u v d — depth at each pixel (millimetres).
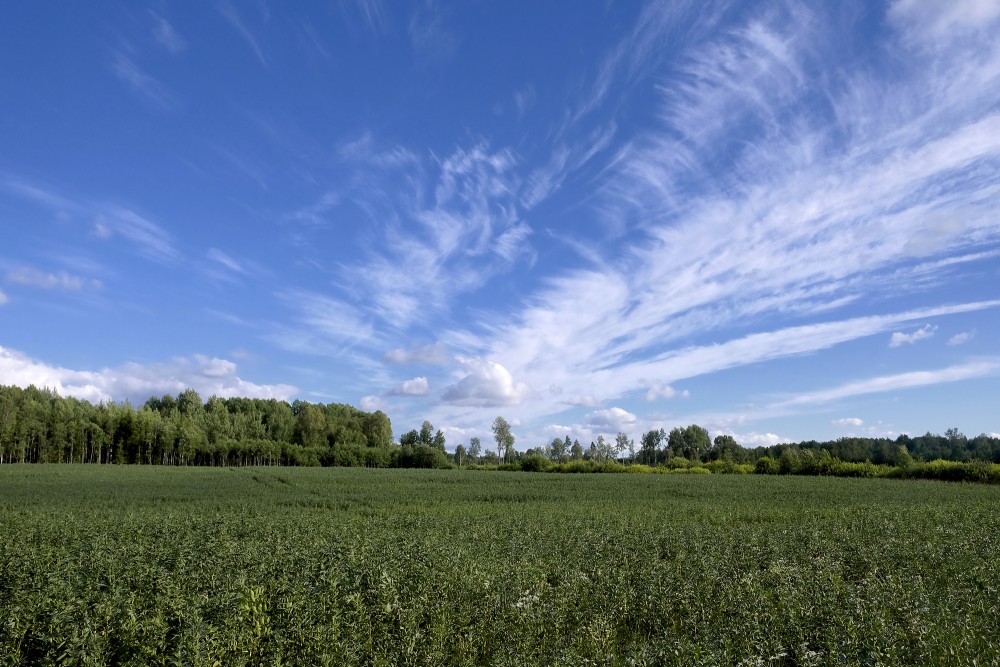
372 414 175000
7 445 110562
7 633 9820
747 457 137000
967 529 21250
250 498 40875
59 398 138250
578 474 81875
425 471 88438
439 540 17375
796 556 16234
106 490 47531
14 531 20250
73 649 8969
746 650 9047
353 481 62375
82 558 14750
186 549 15516
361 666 9156
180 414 142250
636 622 11555
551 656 9500
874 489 49594
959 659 8617
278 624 9977
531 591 11805
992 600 11484
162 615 9938
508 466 105062
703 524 25703
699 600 11797
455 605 11047
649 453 152625
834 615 9977
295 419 161750
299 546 15953
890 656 8562
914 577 13156
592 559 15195
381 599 10898
